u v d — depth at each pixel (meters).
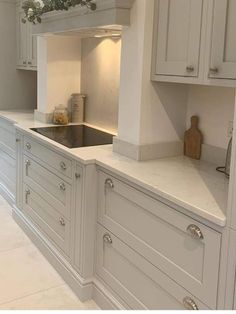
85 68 3.68
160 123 2.46
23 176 3.44
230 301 1.53
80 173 2.44
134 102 2.41
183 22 2.04
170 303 1.86
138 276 2.08
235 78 1.77
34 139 3.12
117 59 3.20
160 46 2.22
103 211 2.36
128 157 2.45
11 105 4.61
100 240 2.41
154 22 2.25
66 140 2.92
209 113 2.40
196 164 2.34
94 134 3.21
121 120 2.54
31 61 4.12
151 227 1.94
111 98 3.32
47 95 3.63
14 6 4.41
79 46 3.71
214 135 2.38
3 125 4.11
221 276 1.56
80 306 2.44
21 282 2.67
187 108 2.54
